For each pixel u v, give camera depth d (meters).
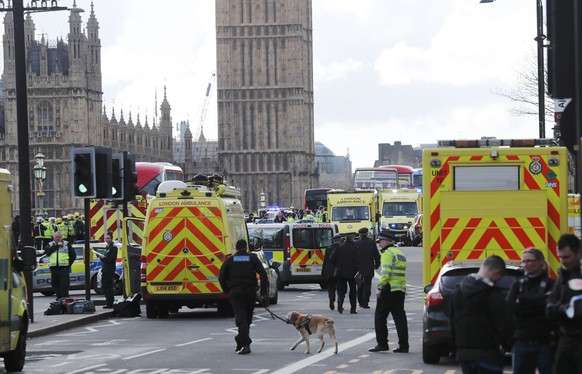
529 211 55.28
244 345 55.66
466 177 55.62
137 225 115.00
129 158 82.56
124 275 85.06
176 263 78.62
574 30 25.56
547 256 55.34
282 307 89.88
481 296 30.84
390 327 71.06
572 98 26.09
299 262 113.19
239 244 56.69
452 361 51.69
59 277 87.50
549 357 32.84
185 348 58.91
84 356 55.69
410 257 171.00
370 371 48.06
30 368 51.06
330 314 82.38
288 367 49.88
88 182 78.12
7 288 48.38
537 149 55.31
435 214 55.69
